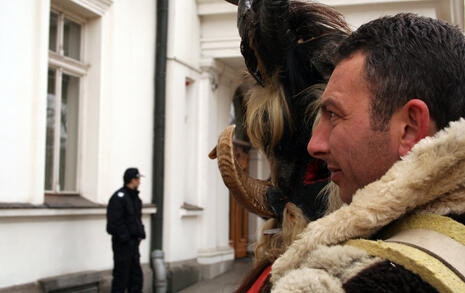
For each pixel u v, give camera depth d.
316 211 0.91
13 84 4.36
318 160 0.92
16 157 4.37
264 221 1.09
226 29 7.32
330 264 0.50
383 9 5.71
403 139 0.57
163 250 6.53
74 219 5.06
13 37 4.37
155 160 6.47
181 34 6.88
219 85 7.82
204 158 7.39
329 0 5.82
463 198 0.53
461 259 0.47
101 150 5.63
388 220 0.53
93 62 5.68
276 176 0.97
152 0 6.59
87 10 5.44
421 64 0.58
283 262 0.59
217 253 7.48
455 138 0.50
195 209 7.04
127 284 5.18
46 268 4.66
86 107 5.68
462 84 0.59
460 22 3.58
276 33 0.91
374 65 0.60
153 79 6.59
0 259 4.14
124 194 5.12
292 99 0.95
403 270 0.45
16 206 4.19
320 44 0.92
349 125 0.61
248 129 1.03
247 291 0.94
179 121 6.84
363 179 0.61
